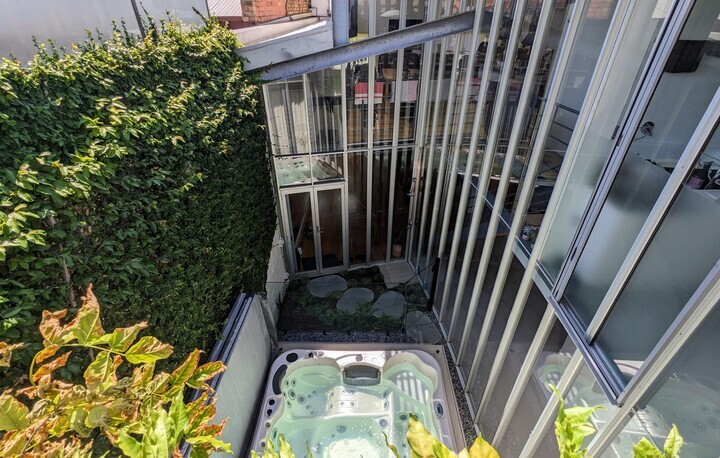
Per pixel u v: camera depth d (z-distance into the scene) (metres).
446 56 6.67
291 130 7.66
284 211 8.48
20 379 2.00
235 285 5.46
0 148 2.21
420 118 8.05
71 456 1.45
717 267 2.03
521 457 4.64
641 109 2.50
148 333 3.09
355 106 7.69
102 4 3.98
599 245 3.06
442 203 7.54
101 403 1.50
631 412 2.80
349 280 9.09
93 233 2.55
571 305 3.48
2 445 1.29
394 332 7.80
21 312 1.97
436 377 6.66
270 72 6.09
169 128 3.60
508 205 5.01
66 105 2.69
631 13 2.82
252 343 5.85
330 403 6.65
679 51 2.21
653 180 2.50
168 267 3.37
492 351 5.63
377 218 9.30
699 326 2.21
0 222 1.95
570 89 3.73
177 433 1.34
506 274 5.11
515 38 4.62
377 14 7.00
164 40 4.20
